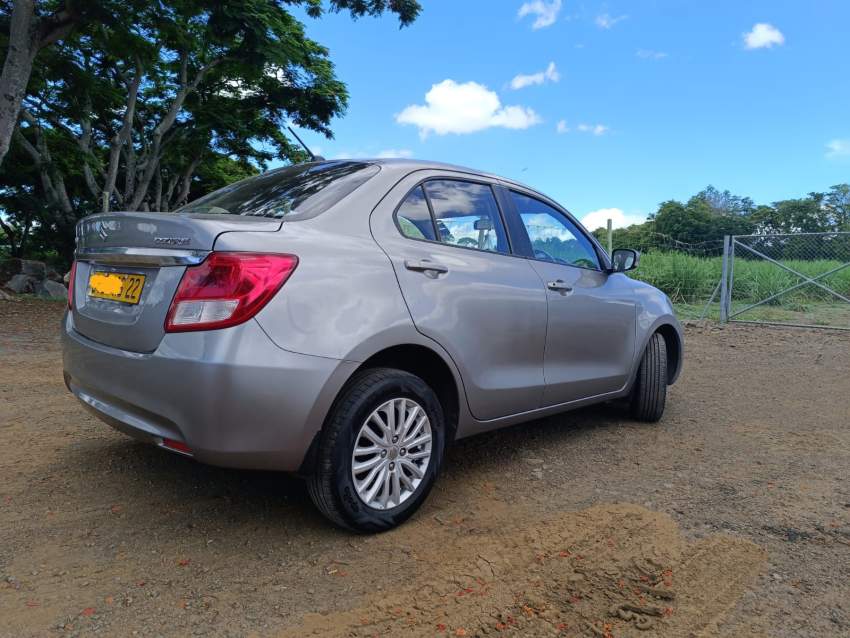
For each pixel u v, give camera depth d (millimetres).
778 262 12148
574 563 2486
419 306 2816
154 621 2051
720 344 9430
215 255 2287
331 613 2121
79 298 2904
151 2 12562
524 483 3393
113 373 2514
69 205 19141
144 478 3279
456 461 3750
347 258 2621
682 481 3467
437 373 3043
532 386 3484
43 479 3221
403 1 15164
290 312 2363
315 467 2518
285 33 16188
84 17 11773
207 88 21406
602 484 3400
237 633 1999
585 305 3900
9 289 13531
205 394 2230
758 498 3223
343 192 2883
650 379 4586
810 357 8219
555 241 3986
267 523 2805
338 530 2752
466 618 2105
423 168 3262
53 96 17984
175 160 23938
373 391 2594
